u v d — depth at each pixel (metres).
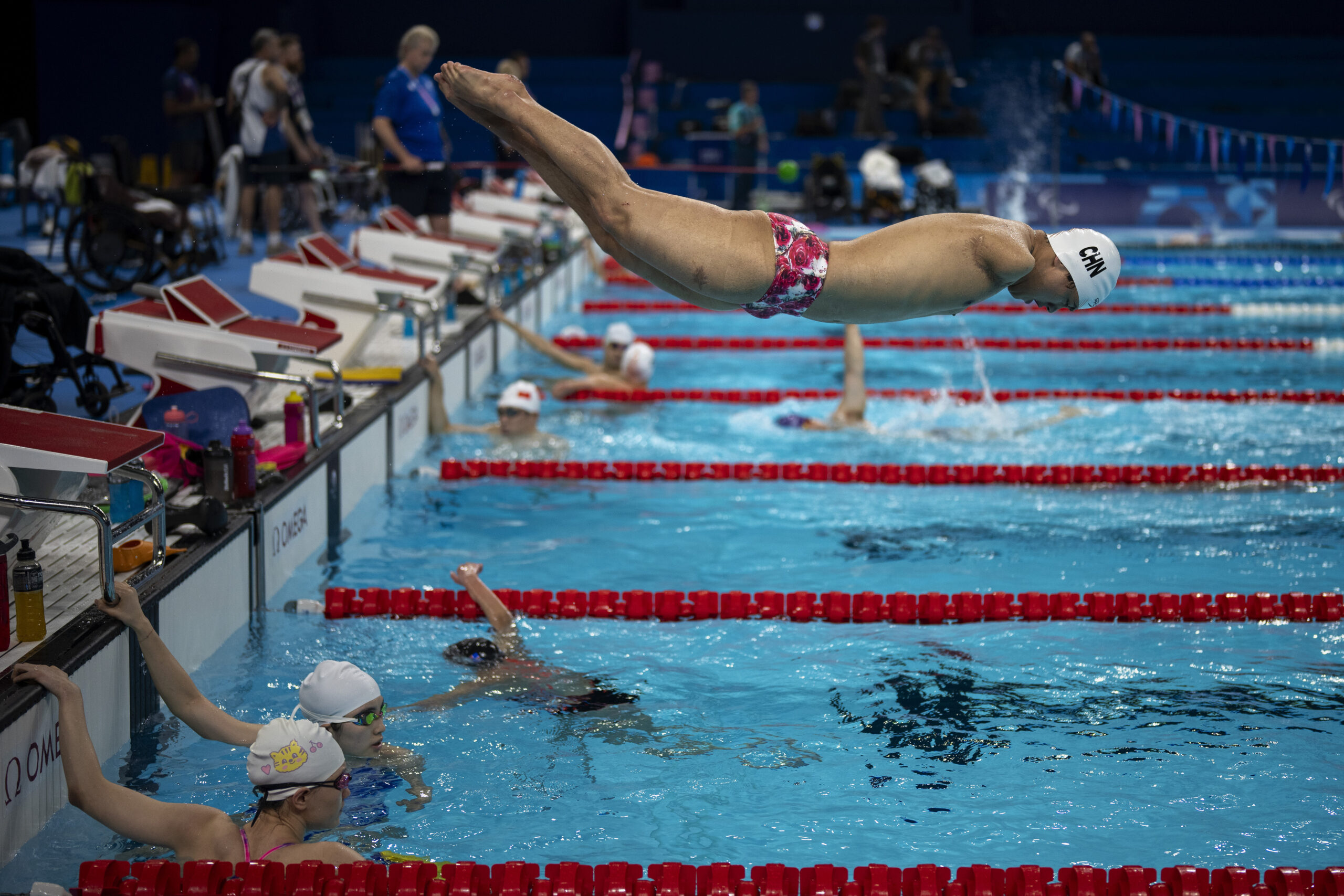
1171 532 5.48
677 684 3.94
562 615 4.57
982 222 3.06
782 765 3.38
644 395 8.19
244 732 3.24
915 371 9.19
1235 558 5.11
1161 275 14.57
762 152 18.06
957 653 4.23
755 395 8.20
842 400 7.41
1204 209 18.41
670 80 20.86
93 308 8.30
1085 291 3.07
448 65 3.05
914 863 2.89
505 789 3.22
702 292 2.98
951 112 20.00
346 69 20.84
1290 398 8.06
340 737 3.12
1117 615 4.58
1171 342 10.20
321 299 6.77
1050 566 5.04
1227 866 2.87
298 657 4.11
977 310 12.34
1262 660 4.15
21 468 3.19
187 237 11.06
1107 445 6.89
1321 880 2.67
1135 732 3.59
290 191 13.10
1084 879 2.71
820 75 21.22
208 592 4.04
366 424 5.90
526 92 3.04
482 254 8.89
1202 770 3.34
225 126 16.98
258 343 5.25
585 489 6.22
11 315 5.39
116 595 3.23
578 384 8.05
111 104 17.69
